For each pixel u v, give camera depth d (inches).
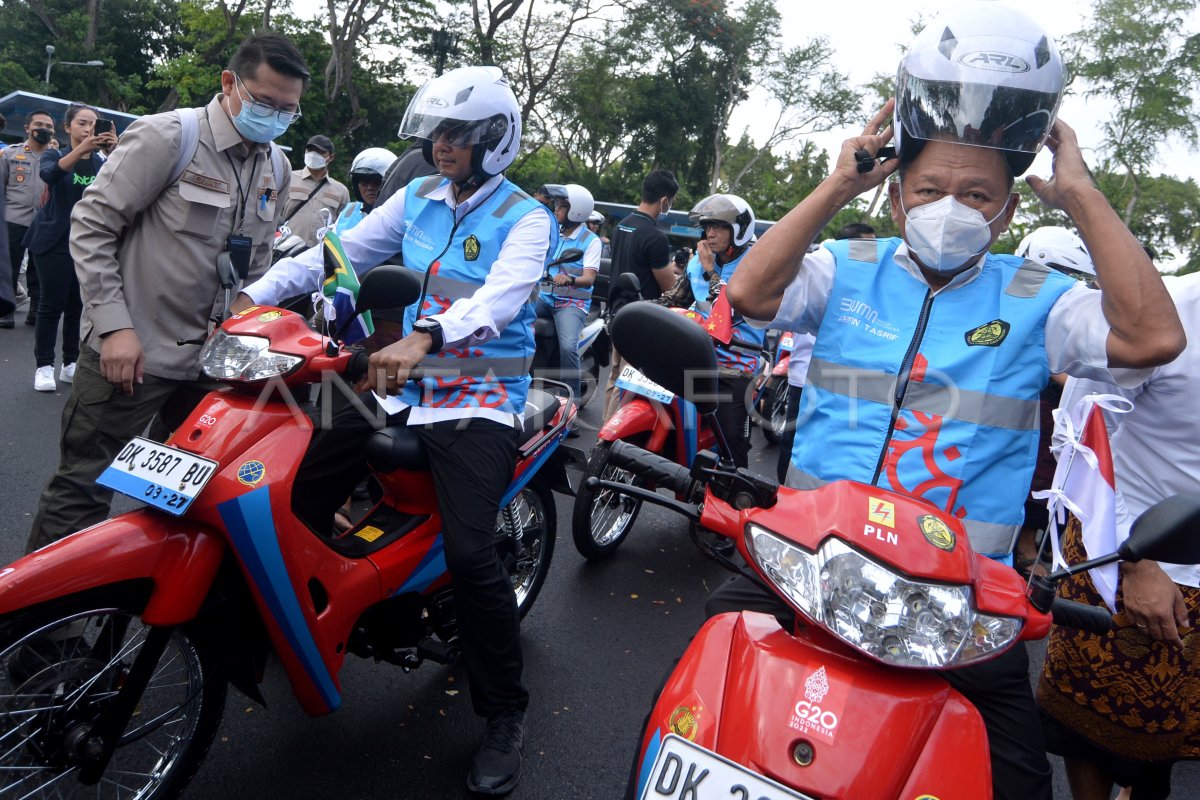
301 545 101.8
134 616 95.0
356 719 124.1
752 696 64.4
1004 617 64.5
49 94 1601.9
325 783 110.3
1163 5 1115.3
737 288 79.8
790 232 77.6
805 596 64.9
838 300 82.1
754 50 1653.5
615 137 1560.0
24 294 407.5
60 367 285.9
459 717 127.1
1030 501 190.7
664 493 190.4
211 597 97.0
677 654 152.7
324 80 1230.9
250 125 121.4
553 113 1424.7
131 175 115.8
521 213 111.6
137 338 116.0
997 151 74.2
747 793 59.9
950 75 72.6
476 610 110.1
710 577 187.8
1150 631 89.1
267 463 96.3
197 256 122.3
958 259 75.9
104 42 1803.6
